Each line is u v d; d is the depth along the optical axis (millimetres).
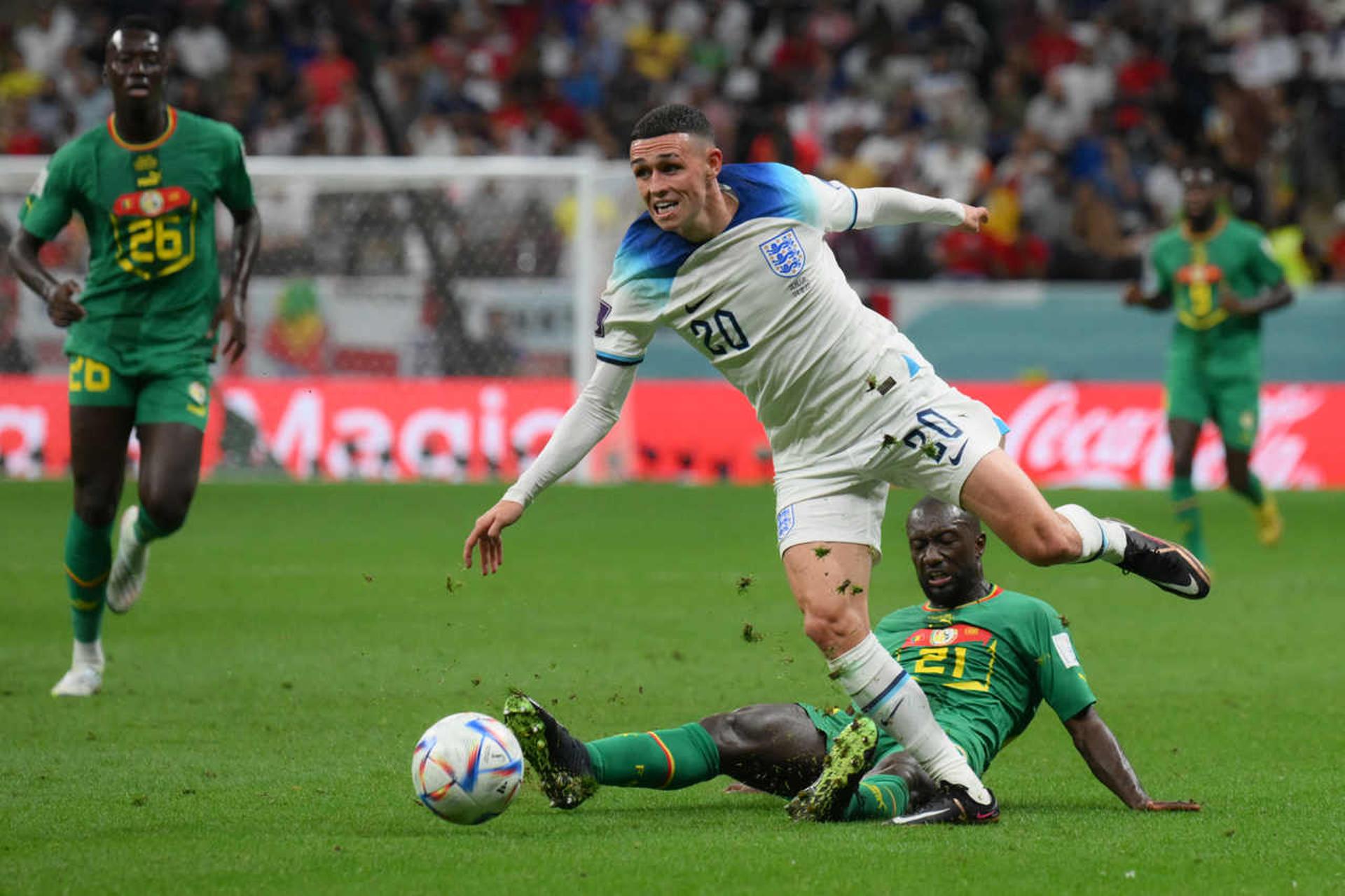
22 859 16375
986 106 87125
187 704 26500
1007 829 17797
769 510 56844
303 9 87125
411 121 83938
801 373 18391
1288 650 32812
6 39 85312
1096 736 19344
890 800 18656
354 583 40969
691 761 18672
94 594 27297
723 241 18125
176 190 26906
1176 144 84375
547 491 61531
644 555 46438
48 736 23703
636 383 66750
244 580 41281
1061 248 76625
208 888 15273
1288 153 83875
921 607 20625
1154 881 15578
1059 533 18078
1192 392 46906
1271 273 46344
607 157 83625
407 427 64688
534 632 34219
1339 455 66250
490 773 17188
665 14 90625
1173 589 19078
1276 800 19812
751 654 31672
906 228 76688
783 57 87875
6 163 63219
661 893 15086
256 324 64750
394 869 15977
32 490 59969
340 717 25453
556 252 65875
